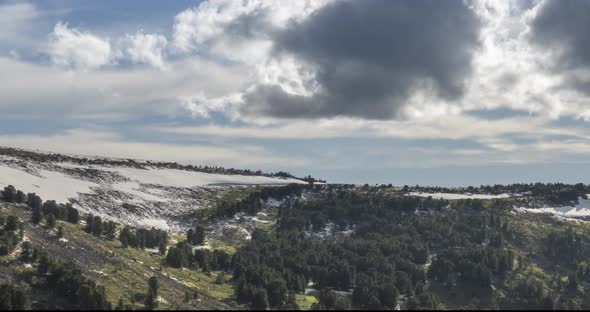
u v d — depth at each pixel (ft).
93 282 563.07
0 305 503.20
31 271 579.48
